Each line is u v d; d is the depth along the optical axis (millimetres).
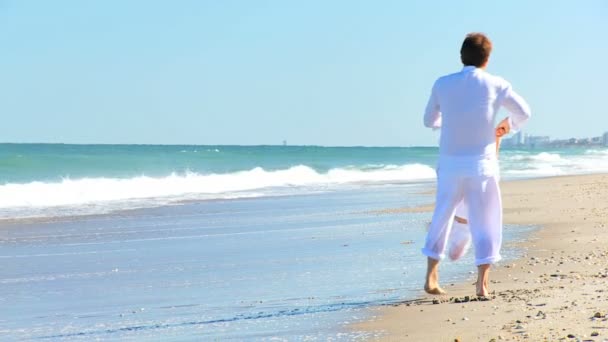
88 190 36969
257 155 89438
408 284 10523
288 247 15664
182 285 11344
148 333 8109
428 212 24203
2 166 58125
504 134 8969
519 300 8500
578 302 8109
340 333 7473
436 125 9211
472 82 8805
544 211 22078
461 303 8648
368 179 54062
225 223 21875
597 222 18031
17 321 9078
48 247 16984
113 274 12758
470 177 8820
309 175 55000
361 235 17609
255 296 10141
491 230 8844
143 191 38281
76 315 9367
